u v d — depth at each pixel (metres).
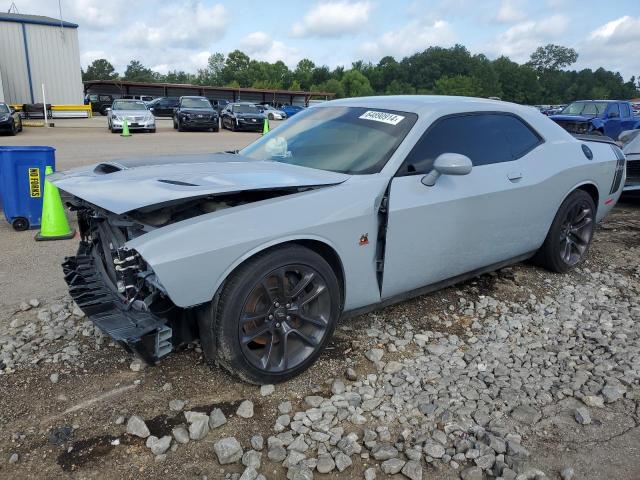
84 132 22.92
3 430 2.58
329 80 114.56
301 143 3.81
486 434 2.57
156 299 2.76
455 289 4.43
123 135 21.34
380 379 3.08
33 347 3.33
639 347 3.54
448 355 3.38
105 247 3.24
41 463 2.38
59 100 32.31
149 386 2.96
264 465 2.40
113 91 51.94
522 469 2.40
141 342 2.63
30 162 6.12
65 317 3.76
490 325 3.83
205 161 3.65
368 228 3.21
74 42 31.91
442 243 3.62
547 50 150.75
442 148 3.62
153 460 2.41
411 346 3.49
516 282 4.63
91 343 3.41
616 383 3.07
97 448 2.48
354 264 3.20
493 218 3.91
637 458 2.50
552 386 3.07
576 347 3.56
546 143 4.42
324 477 2.35
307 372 3.14
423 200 3.41
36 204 6.26
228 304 2.71
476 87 123.31
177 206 2.84
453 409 2.82
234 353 2.77
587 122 17.02
